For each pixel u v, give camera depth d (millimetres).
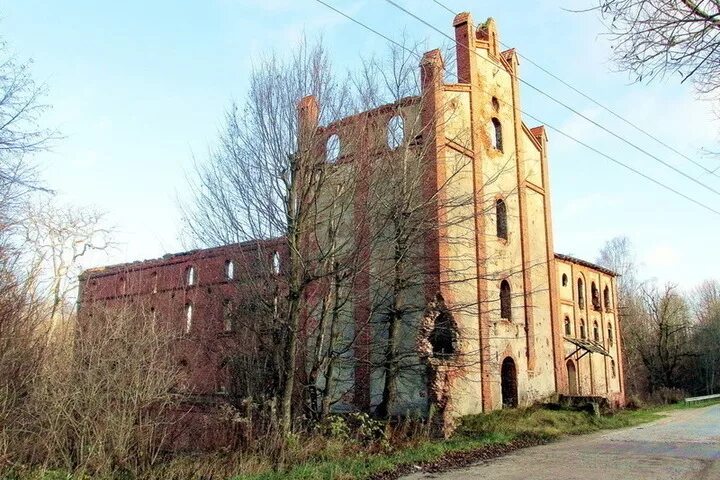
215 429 16672
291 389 16625
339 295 18516
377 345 20500
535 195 28422
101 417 13086
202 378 20391
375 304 20094
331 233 17516
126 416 13492
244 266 18719
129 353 14641
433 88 20078
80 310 16359
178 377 15664
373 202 18234
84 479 11930
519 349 24422
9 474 11648
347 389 20469
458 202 20891
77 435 12875
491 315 22766
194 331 21906
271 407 16031
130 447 13234
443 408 19234
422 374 20094
